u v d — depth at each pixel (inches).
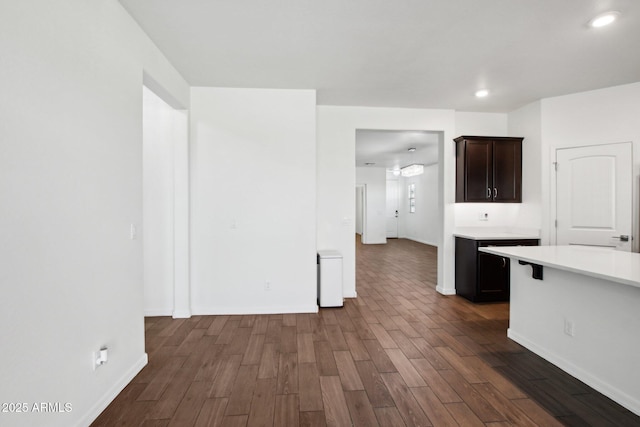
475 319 136.9
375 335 119.6
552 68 121.9
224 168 139.9
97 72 72.9
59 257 60.9
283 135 141.7
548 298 99.4
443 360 100.0
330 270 152.9
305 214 143.4
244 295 142.1
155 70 103.7
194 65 118.6
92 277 70.9
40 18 56.6
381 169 433.7
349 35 98.1
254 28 94.1
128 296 86.5
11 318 50.8
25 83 53.5
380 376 90.4
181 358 100.8
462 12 86.2
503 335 119.8
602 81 135.2
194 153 138.9
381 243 431.8
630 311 75.5
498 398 79.7
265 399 79.4
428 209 422.3
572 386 85.1
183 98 130.5
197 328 125.8
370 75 127.9
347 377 89.7
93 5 71.5
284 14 87.1
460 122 177.8
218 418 72.2
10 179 50.7
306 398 79.8
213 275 140.8
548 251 108.1
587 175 147.5
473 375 91.0
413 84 137.4
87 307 69.1
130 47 87.5
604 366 81.4
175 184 136.5
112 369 78.7
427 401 78.5
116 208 80.7
